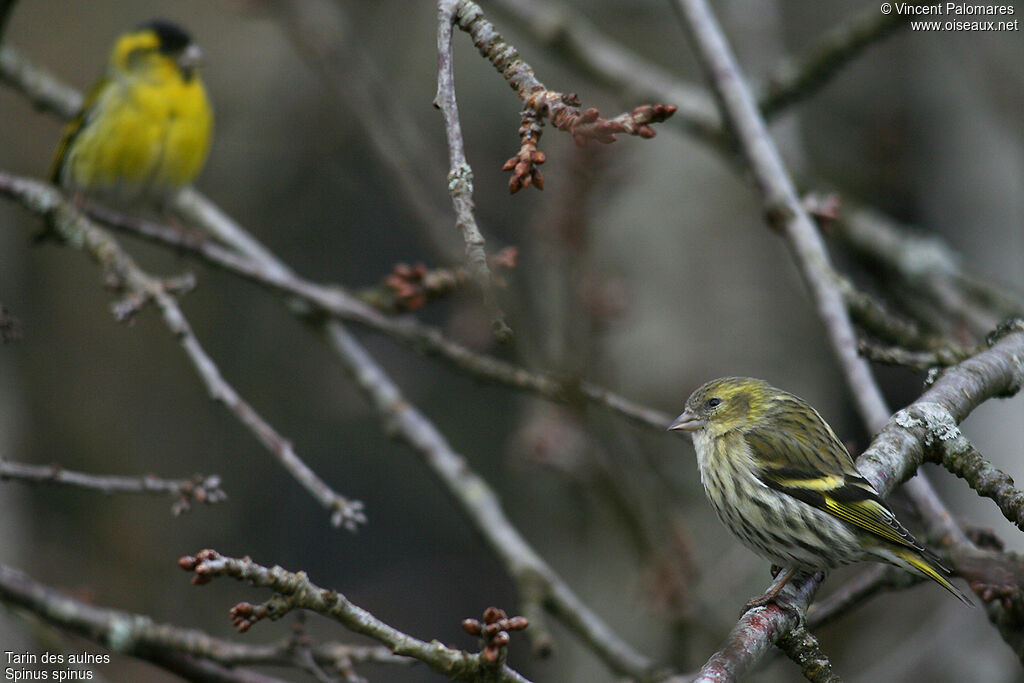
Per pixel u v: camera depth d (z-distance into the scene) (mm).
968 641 11688
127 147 11047
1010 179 13836
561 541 12375
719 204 12172
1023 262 13609
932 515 6688
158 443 16984
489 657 4883
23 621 7652
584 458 9680
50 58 16234
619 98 11883
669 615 9383
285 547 17172
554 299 10031
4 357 15109
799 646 5461
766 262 12188
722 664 5168
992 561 6242
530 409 11430
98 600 15344
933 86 14711
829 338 7438
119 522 16344
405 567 17234
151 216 12617
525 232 12984
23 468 6898
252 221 17312
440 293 8977
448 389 17141
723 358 11859
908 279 11484
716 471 7688
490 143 15453
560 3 13297
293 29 12430
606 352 10773
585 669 11867
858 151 15594
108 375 17000
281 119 16250
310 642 7125
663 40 13180
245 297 17422
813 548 7082
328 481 17344
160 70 11133
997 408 12703
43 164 16078
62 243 8922
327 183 17266
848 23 9625
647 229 12094
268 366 17281
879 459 6066
